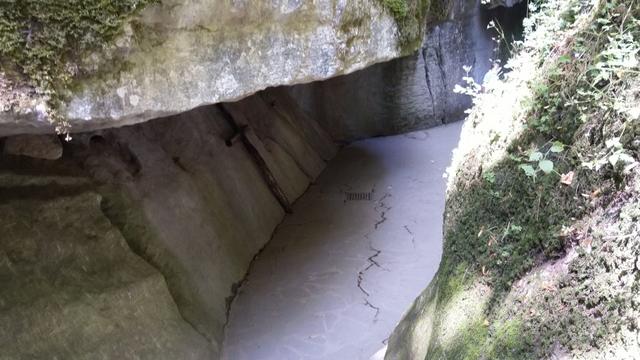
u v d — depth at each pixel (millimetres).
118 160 5070
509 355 2168
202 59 2803
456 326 2746
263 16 3039
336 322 5160
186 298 4820
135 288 4133
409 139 11625
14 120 2273
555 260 2205
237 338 5000
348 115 11812
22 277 3521
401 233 7031
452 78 12164
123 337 3803
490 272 2676
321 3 3303
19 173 4027
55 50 2275
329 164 10344
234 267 5922
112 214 4586
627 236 1808
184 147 6297
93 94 2436
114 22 2410
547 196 2365
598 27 2459
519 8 11906
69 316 3566
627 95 2021
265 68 3139
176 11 2600
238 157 7355
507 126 3012
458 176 3584
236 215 6527
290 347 4848
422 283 5738
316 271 6148
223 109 7656
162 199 5246
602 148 2088
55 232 3924
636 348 1637
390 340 4188
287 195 8180
